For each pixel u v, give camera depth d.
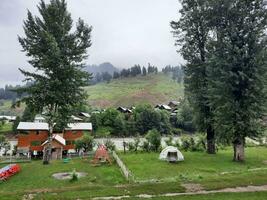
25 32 37.81
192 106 42.94
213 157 40.16
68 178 28.53
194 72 42.62
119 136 105.06
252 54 35.41
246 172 27.44
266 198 18.50
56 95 36.97
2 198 18.80
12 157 50.56
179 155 37.28
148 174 29.22
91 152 53.16
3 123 127.06
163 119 114.19
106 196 19.02
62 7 39.34
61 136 66.75
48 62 36.09
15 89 37.28
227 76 35.44
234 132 35.56
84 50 40.28
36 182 27.14
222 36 36.94
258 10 35.72
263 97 34.88
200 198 18.47
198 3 41.53
